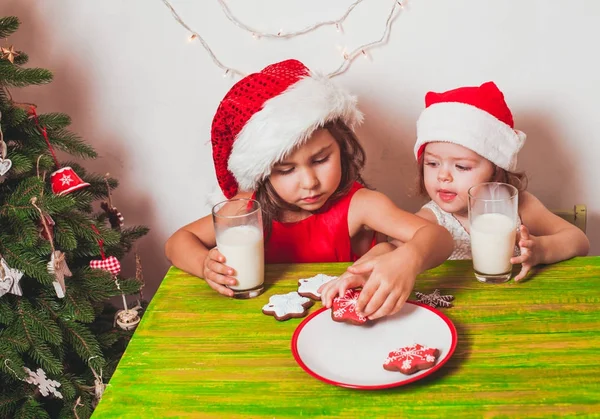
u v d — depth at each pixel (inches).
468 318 45.8
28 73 59.5
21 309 59.2
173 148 70.5
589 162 68.6
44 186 59.1
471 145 56.2
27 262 56.7
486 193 51.6
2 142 57.1
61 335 58.6
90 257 65.9
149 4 65.2
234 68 66.9
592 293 47.4
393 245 59.2
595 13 63.5
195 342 45.4
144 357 44.2
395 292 45.4
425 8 63.9
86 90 68.6
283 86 53.3
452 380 40.8
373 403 39.6
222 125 55.6
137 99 68.7
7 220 58.6
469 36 64.7
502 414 38.5
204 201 72.5
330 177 54.2
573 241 52.9
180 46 66.5
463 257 61.9
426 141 58.0
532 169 69.1
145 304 72.6
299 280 50.8
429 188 60.0
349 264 53.2
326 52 65.9
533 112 67.1
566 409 38.6
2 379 62.6
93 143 70.4
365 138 68.5
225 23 65.5
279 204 56.9
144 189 72.2
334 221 58.1
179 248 54.7
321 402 39.9
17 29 65.1
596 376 40.4
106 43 66.9
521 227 48.8
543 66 65.5
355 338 44.4
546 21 64.0
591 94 66.2
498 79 66.1
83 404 61.2
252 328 46.4
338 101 53.1
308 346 43.8
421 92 66.7
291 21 65.1
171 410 40.1
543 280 49.3
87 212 66.9
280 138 51.6
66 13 66.1
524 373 41.0
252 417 39.3
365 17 64.5
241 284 49.5
